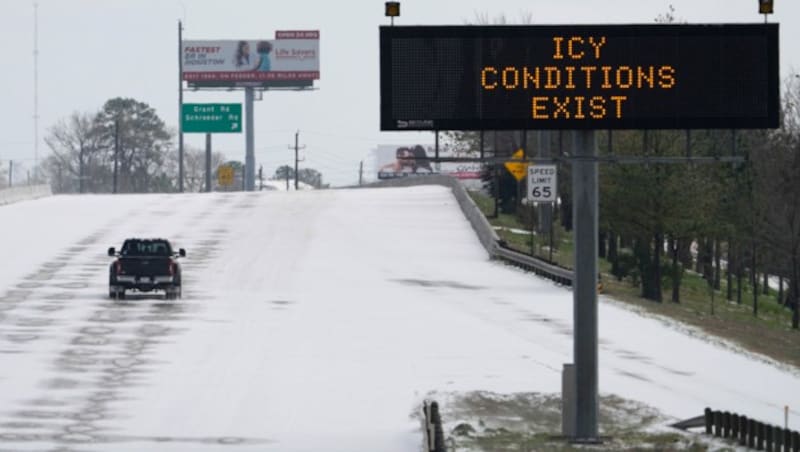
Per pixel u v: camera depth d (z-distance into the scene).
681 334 87.75
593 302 52.41
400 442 52.09
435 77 47.94
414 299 99.75
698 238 132.38
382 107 47.81
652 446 50.88
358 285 107.94
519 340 80.56
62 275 111.50
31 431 53.47
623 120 48.25
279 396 62.12
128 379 66.25
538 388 65.12
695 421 56.03
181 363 71.00
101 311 90.69
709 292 154.00
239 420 56.44
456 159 48.44
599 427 56.16
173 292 97.19
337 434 53.66
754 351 84.50
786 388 69.25
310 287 106.00
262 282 108.56
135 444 51.19
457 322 88.00
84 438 52.19
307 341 79.06
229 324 85.50
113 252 99.31
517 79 48.03
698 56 48.22
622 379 69.12
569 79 48.16
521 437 53.03
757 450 50.47
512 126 48.16
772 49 48.28
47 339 78.56
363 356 73.94
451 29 47.81
